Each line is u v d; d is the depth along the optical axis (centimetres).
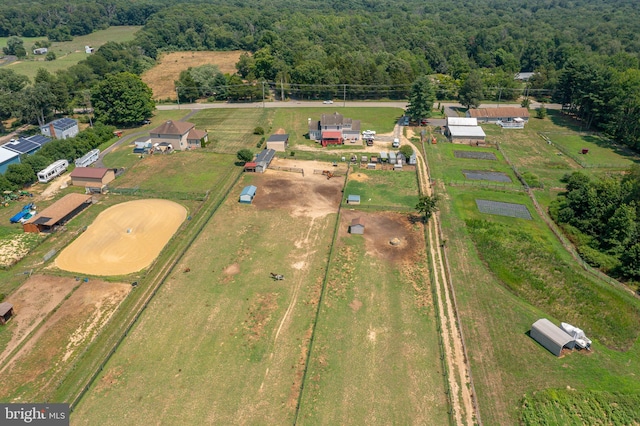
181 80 14125
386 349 4809
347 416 4088
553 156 10069
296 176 8800
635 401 4228
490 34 19925
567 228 7094
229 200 7850
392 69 14850
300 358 4688
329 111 13225
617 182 7506
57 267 6022
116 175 8731
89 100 11862
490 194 8194
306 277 5909
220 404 4184
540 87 14975
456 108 13675
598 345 4906
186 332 5000
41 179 8369
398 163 9144
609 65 14400
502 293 5678
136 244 6556
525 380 4456
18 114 10719
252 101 14312
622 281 5909
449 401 4222
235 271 6006
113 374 4481
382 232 6925
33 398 4194
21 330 4994
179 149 10088
